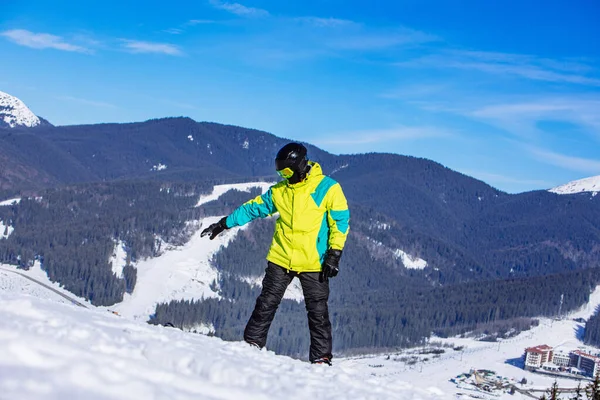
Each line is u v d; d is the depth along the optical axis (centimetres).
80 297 18112
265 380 450
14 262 19600
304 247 759
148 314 18675
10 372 302
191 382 388
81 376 321
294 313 18375
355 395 500
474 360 15838
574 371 14638
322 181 757
